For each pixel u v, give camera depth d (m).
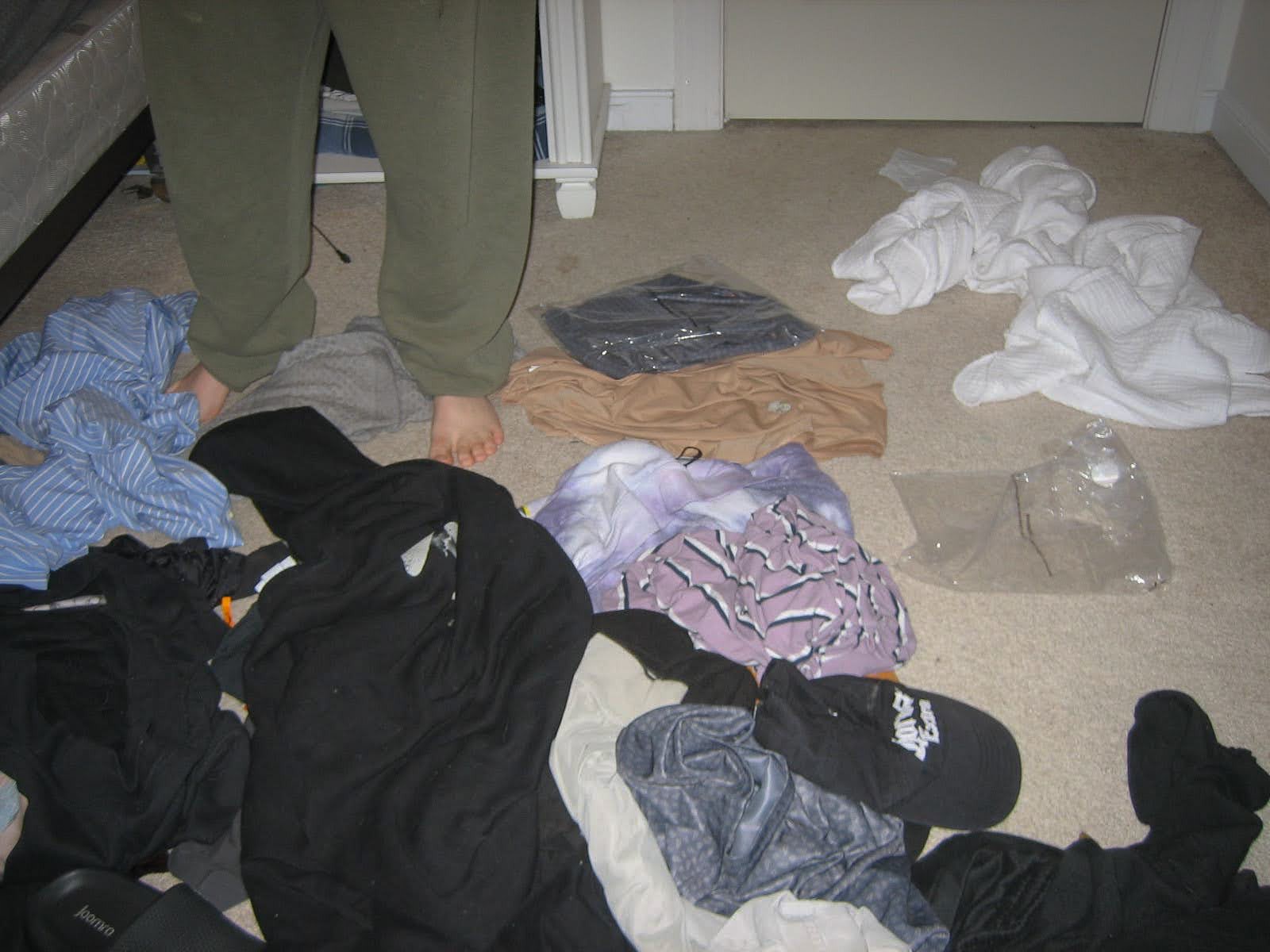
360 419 1.37
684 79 2.04
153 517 1.20
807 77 2.07
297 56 1.16
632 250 1.73
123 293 1.51
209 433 1.28
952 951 0.83
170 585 1.08
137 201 1.87
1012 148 1.99
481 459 1.33
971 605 1.15
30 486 1.20
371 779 0.90
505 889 0.83
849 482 1.29
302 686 0.93
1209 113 2.00
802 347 1.43
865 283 1.60
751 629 1.02
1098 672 1.08
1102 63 1.99
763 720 0.91
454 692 0.96
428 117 1.09
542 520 1.17
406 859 0.83
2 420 1.31
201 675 1.00
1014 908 0.84
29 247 1.33
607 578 1.11
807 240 1.75
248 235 1.24
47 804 0.91
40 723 0.96
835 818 0.89
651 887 0.83
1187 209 1.79
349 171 1.76
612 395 1.36
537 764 0.89
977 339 1.52
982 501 1.26
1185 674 1.07
